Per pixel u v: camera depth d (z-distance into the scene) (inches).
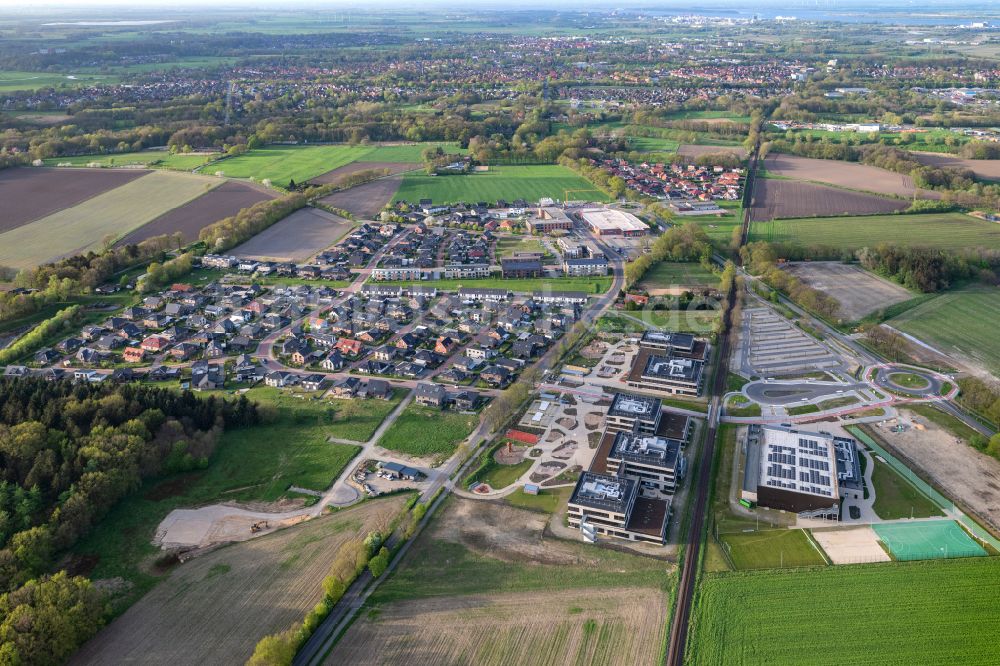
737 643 5930.1
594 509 7209.6
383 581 6663.4
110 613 6245.1
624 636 6023.6
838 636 5954.7
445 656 5841.5
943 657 5728.3
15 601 6013.8
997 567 6688.0
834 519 7450.8
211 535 7303.2
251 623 6186.0
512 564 6879.9
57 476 7519.7
